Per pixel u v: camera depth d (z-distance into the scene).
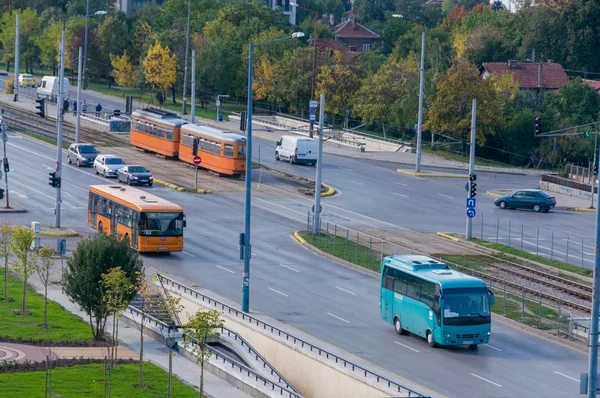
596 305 40.09
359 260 78.75
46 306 59.50
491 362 53.56
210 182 112.62
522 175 133.50
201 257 78.00
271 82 184.62
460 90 144.12
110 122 147.50
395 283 59.47
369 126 170.88
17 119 151.25
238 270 74.12
